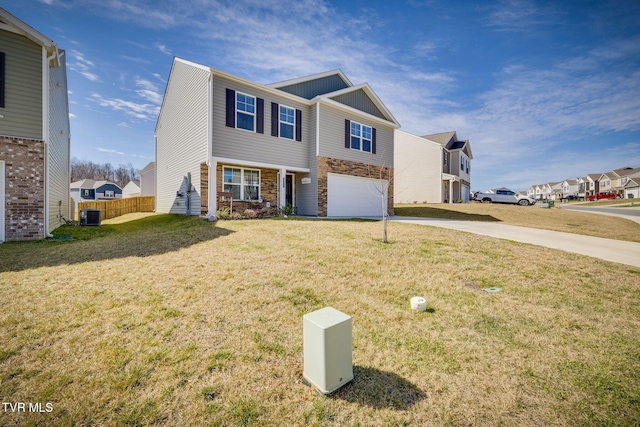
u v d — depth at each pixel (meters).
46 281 4.45
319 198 13.42
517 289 4.59
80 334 3.02
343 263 5.43
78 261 5.54
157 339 2.95
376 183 16.06
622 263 6.25
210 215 10.27
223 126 10.95
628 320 3.67
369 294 4.23
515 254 6.57
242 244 6.64
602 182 60.50
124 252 6.18
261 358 2.71
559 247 7.78
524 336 3.24
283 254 5.85
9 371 2.45
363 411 2.11
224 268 5.01
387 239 7.45
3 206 7.76
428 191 24.59
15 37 7.93
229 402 2.16
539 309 3.93
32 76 8.16
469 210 19.19
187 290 4.13
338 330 2.29
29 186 8.12
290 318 3.46
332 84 14.85
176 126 13.71
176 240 7.17
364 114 15.23
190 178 12.19
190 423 1.96
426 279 4.86
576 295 4.43
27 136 8.09
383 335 3.19
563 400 2.26
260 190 13.00
